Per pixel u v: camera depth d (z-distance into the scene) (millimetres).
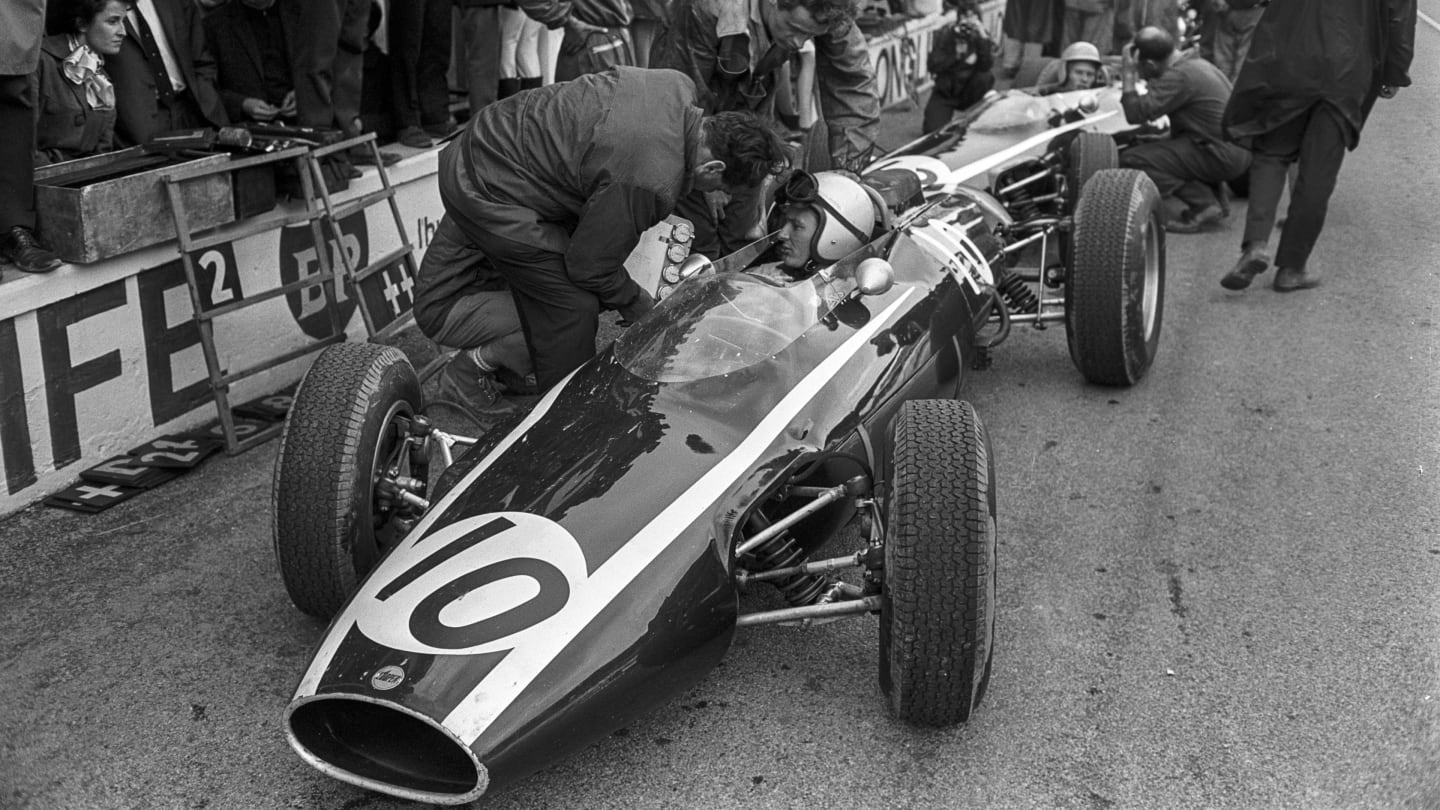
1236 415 4977
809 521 3482
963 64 8484
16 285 4258
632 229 3703
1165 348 5695
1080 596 3729
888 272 3486
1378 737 3041
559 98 3742
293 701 2672
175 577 3955
